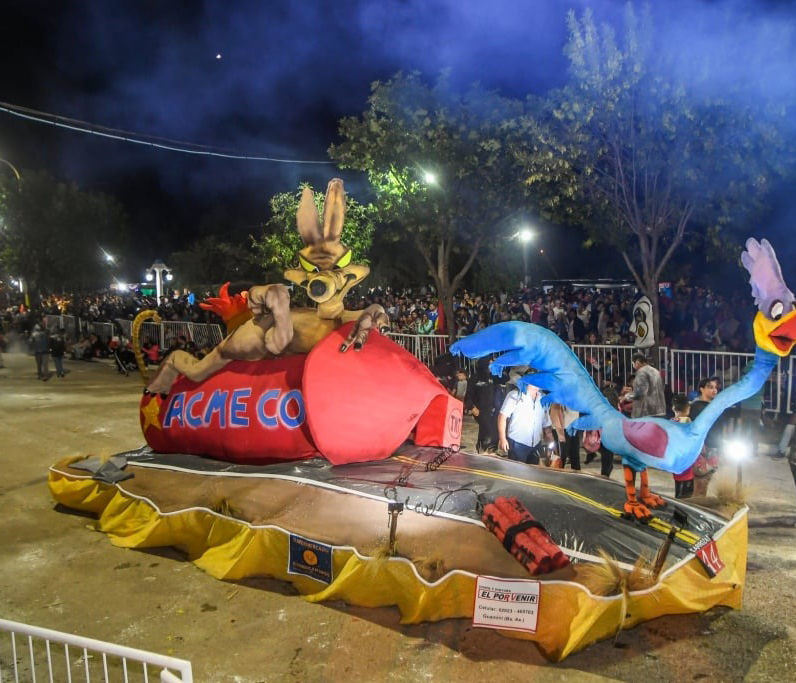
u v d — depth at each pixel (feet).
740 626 16.20
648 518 16.55
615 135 37.27
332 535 17.40
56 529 23.59
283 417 20.76
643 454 16.26
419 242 46.34
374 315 21.11
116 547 21.66
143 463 23.57
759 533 22.34
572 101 36.24
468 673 14.53
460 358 46.65
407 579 16.12
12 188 111.75
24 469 31.99
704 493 23.32
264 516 18.85
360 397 20.04
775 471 29.53
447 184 42.60
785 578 18.85
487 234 45.29
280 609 17.46
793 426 31.24
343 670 14.84
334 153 44.57
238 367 22.47
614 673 14.38
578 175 38.29
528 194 42.09
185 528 20.53
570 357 17.28
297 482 19.24
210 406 22.25
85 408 48.06
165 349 75.56
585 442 27.78
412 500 17.44
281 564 18.40
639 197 41.57
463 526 16.38
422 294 83.10
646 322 39.17
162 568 20.16
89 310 102.27
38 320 90.07
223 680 14.62
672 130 34.76
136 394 54.49
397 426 20.47
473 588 15.26
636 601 14.88
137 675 14.84
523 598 14.84
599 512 16.70
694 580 15.80
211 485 20.65
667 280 70.95
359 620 16.72
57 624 17.24
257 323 21.72
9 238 111.55
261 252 89.45
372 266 108.47
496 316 58.59
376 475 19.04
